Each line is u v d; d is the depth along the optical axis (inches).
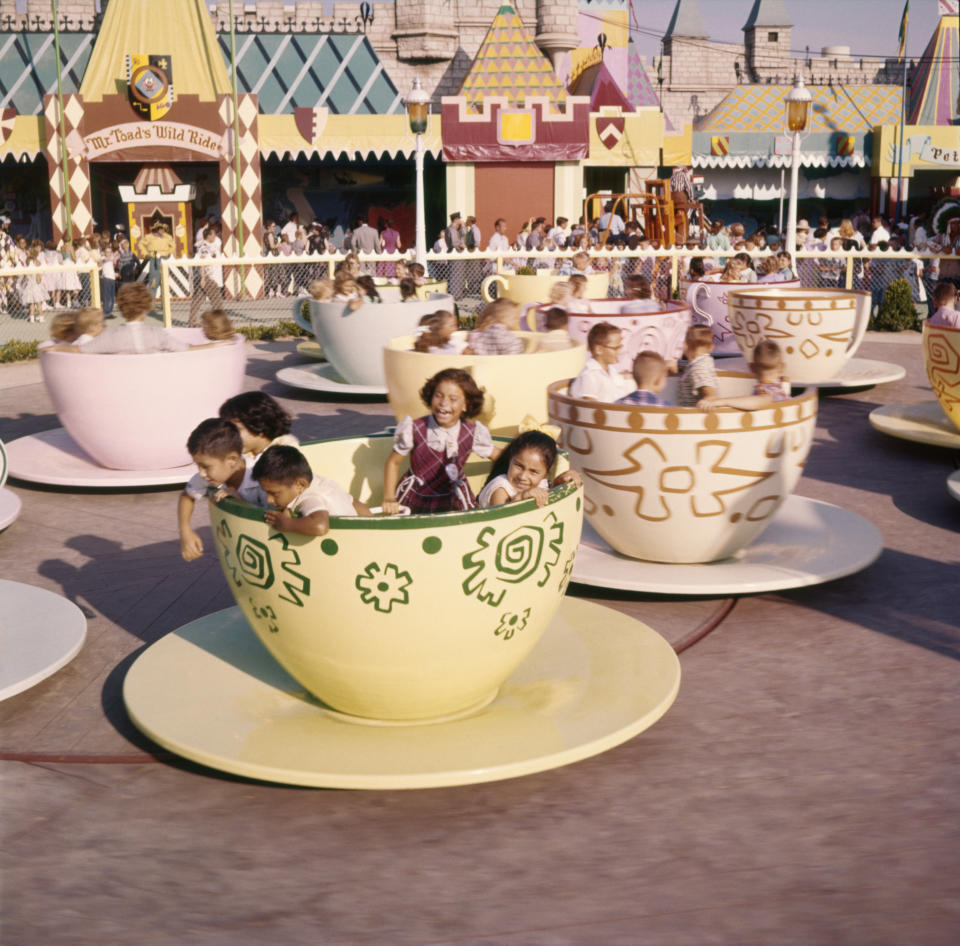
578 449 215.2
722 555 219.6
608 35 1392.7
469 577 137.8
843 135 1206.9
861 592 217.6
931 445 353.7
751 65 1678.2
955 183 1290.6
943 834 129.3
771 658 185.3
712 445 204.1
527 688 162.6
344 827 134.3
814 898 117.0
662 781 144.1
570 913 115.3
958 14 1316.4
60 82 888.9
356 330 423.5
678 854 126.3
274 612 144.2
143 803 141.1
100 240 867.4
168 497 299.4
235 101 885.8
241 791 144.2
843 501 289.0
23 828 134.7
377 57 1109.7
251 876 123.6
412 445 187.8
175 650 178.5
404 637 139.9
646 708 153.7
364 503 187.6
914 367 516.7
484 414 263.3
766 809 136.1
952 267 660.1
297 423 396.5
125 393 292.0
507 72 969.5
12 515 260.1
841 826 131.6
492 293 530.0
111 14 893.2
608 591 219.6
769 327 414.3
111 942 111.2
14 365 555.8
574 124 943.0
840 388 446.6
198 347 309.4
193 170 1002.7
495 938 111.0
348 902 118.1
